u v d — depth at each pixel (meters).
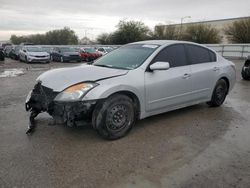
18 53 23.45
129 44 5.50
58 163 3.32
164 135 4.29
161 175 3.09
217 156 3.58
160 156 3.55
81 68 4.54
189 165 3.33
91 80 3.88
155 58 4.64
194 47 5.46
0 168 3.18
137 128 4.57
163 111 4.80
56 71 4.47
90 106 3.75
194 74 5.17
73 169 3.19
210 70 5.55
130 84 4.11
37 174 3.07
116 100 3.96
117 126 4.04
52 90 3.89
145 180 2.99
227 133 4.42
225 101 6.73
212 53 5.88
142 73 4.36
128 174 3.10
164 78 4.61
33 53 20.92
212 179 3.02
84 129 4.45
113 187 2.86
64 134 4.24
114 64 4.73
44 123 4.74
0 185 2.85
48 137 4.12
